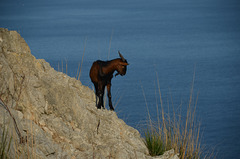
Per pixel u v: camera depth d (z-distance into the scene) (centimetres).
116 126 1945
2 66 1584
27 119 1538
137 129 2286
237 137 12712
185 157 2173
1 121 1359
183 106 13938
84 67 7675
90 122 1827
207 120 15338
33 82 1703
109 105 2072
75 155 1603
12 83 1611
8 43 1777
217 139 12481
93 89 2223
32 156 1329
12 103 1559
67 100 1758
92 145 1708
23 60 1759
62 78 2002
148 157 1867
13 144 1340
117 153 1728
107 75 1927
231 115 16512
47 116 1700
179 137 2203
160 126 2272
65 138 1658
